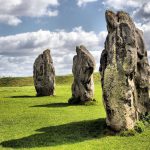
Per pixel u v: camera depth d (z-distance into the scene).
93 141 27.48
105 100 29.56
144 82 32.66
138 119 31.16
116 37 29.66
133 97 29.94
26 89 76.88
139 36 33.31
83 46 50.12
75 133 30.03
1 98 56.69
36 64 61.56
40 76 60.94
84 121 34.81
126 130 29.00
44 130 31.59
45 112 41.47
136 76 32.53
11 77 122.50
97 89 73.62
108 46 30.08
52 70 61.09
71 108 44.34
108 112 29.53
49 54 61.53
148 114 32.59
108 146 26.20
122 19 30.27
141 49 33.12
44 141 27.77
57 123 34.66
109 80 29.33
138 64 32.81
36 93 66.19
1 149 25.61
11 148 25.98
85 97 48.12
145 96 32.69
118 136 28.59
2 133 31.12
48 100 53.50
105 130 29.73
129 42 29.36
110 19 30.22
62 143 27.12
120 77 29.11
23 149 25.56
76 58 49.62
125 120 28.98
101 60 31.22
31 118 37.84
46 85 60.56
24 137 29.20
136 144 26.61
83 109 43.44
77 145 26.42
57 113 40.56
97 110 42.66
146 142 27.00
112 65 29.41
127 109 29.08
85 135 29.31
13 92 69.19
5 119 37.91
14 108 45.41
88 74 48.09
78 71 48.84
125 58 29.16
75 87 49.19
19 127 33.47
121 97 29.03
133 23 30.89
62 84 108.12
